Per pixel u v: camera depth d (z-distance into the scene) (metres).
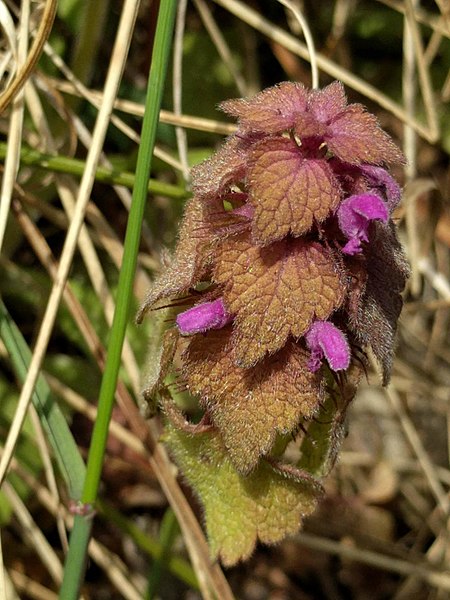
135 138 0.16
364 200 0.11
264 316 0.11
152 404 0.13
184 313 0.11
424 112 0.20
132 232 0.13
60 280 0.14
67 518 0.16
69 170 0.15
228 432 0.12
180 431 0.13
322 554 0.20
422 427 0.21
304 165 0.11
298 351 0.12
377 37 0.20
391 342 0.12
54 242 0.18
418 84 0.20
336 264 0.11
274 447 0.12
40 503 0.17
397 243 0.12
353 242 0.11
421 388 0.20
